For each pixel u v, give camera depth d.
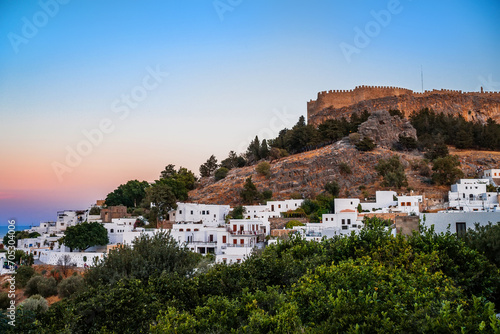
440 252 24.98
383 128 162.12
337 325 17.98
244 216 103.88
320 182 138.75
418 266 23.55
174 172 176.25
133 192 141.25
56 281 67.25
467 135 164.88
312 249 32.06
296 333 18.39
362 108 194.88
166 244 39.81
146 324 25.42
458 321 16.11
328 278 23.20
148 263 37.00
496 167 143.25
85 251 83.44
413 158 149.00
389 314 17.94
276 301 22.33
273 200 131.62
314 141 167.75
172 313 21.62
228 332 20.70
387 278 21.97
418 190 126.25
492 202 103.75
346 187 136.62
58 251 81.81
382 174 134.50
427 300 18.78
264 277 29.14
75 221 123.25
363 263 24.22
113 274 35.72
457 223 33.56
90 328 25.36
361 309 18.42
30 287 63.91
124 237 79.06
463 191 111.19
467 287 22.92
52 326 24.17
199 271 38.53
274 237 77.94
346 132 171.38
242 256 60.84
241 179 149.12
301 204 117.31
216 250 72.69
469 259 24.45
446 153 149.12
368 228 29.39
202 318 21.55
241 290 28.12
